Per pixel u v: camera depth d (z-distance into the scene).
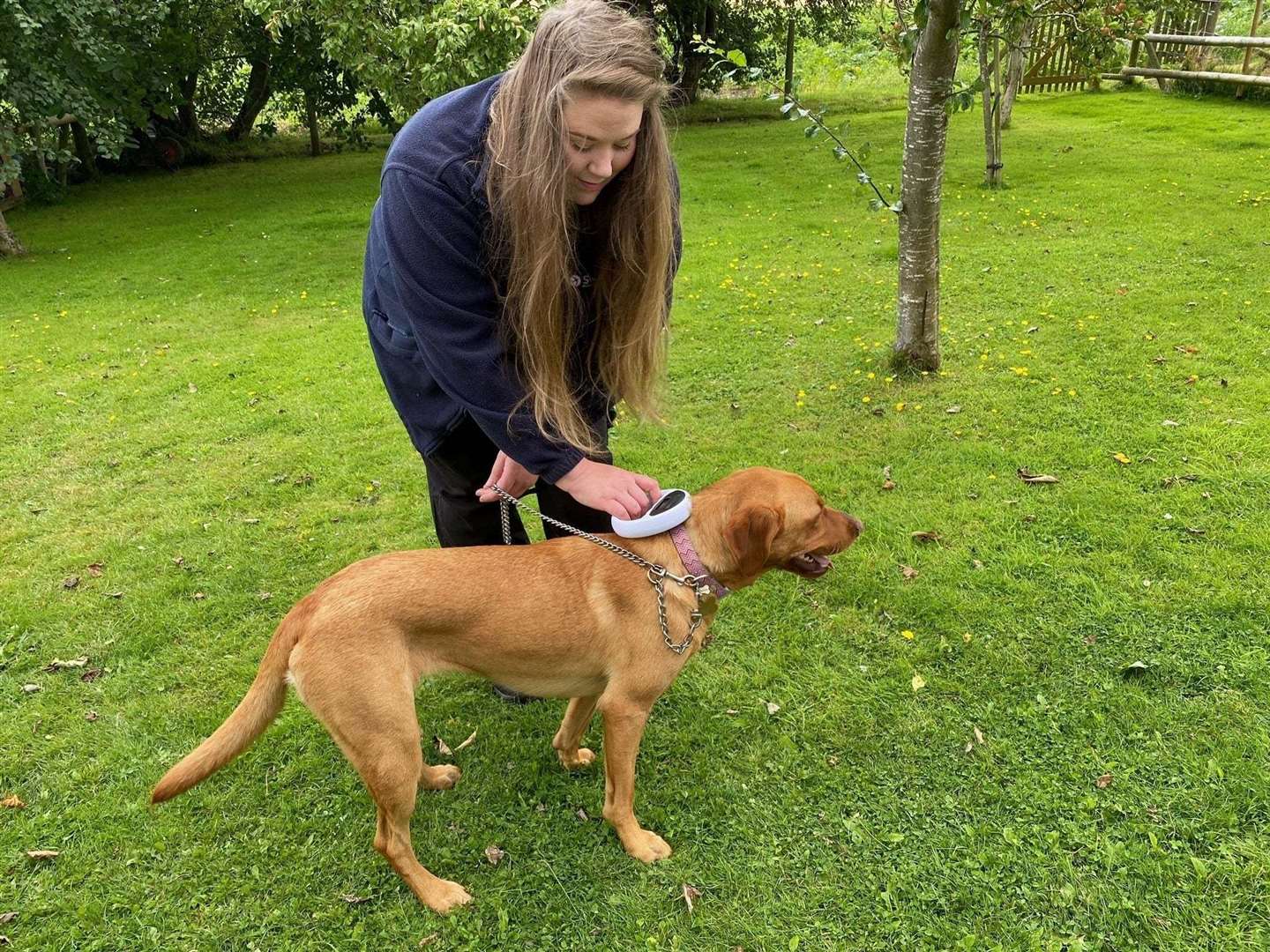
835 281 8.23
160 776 3.01
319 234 12.34
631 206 2.34
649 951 2.38
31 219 14.64
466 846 2.74
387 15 10.73
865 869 2.55
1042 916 2.37
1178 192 10.08
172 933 2.49
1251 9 20.42
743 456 5.01
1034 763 2.84
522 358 2.33
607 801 2.68
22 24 10.55
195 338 8.10
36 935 2.48
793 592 3.76
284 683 2.39
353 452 5.48
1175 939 2.28
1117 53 7.95
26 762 3.08
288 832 2.80
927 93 5.23
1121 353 5.84
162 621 3.85
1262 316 6.23
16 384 7.07
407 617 2.36
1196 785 2.69
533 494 4.59
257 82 19.78
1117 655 3.23
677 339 7.02
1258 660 3.13
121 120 13.16
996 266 8.07
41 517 4.87
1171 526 3.94
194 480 5.23
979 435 4.99
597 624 2.48
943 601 3.59
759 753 2.98
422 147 2.15
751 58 20.55
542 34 1.99
